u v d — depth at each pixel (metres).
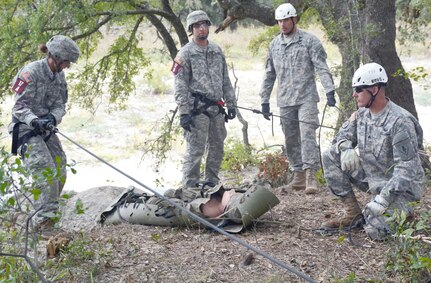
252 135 20.47
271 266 5.59
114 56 13.47
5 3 10.93
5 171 5.02
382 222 6.01
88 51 12.91
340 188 6.43
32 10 10.77
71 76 13.09
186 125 7.65
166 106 24.70
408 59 29.11
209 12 21.39
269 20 11.94
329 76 7.94
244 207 6.42
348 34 9.70
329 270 5.48
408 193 5.95
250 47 14.10
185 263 5.71
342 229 6.43
